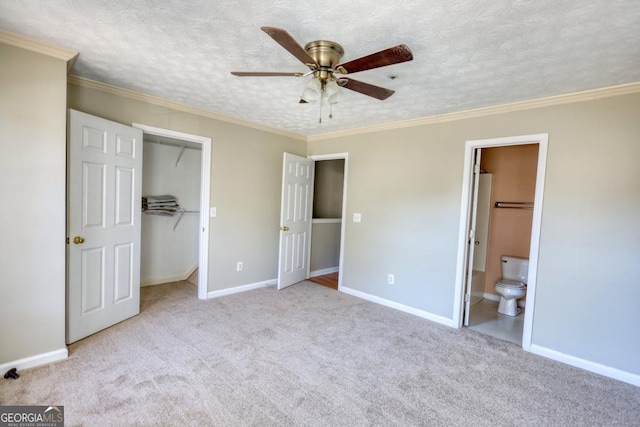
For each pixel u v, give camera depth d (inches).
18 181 83.7
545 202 108.0
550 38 70.4
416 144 142.5
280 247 171.8
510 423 74.7
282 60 88.9
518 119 114.1
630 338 94.1
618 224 95.7
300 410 75.9
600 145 98.2
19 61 81.9
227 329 119.2
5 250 82.8
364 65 65.2
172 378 86.4
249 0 60.8
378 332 122.4
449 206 132.5
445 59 82.0
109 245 113.7
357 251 165.9
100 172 108.2
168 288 169.0
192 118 140.1
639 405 83.1
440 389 86.9
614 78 89.7
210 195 149.9
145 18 69.5
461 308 130.6
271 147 174.7
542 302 108.9
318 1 60.1
